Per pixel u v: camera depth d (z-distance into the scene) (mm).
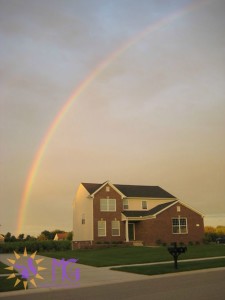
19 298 12359
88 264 24391
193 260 23875
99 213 47125
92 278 17109
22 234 73062
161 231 45156
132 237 48156
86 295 12438
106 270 20422
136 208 50969
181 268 19516
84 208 49469
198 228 46938
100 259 27859
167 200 53156
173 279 15781
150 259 25297
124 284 14891
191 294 11656
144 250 34281
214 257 25703
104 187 48250
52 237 76875
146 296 11602
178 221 46219
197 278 15742
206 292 11977
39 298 12227
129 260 25500
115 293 12531
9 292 13812
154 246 41469
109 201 48062
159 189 55812
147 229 45688
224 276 16234
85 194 49469
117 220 47812
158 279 16062
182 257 25984
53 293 13336
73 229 52781
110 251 35719
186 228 46406
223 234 58375
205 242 46656
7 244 47438
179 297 11188
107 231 46969
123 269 20266
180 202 46906
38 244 48281
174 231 45750
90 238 46844
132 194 51438
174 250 19609
